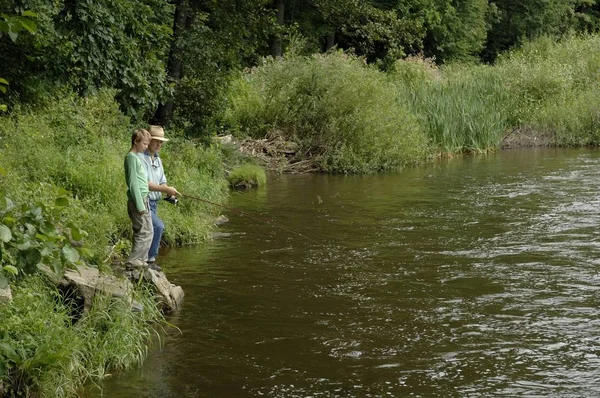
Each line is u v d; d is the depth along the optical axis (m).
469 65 42.34
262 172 19.22
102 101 14.38
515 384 6.74
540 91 31.05
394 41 22.09
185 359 7.36
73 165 12.08
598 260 10.99
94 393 6.60
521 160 23.83
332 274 10.35
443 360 7.30
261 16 18.81
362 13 21.52
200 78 18.03
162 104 16.66
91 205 11.34
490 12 51.09
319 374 7.00
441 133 25.77
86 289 7.78
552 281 9.94
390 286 9.77
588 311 8.70
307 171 21.47
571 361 7.25
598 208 15.05
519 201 16.02
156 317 8.36
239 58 20.16
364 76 23.11
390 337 7.93
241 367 7.17
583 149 27.20
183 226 12.27
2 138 12.12
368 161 21.91
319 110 22.55
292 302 9.12
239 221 14.05
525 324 8.28
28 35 12.98
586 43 37.16
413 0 42.59
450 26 44.66
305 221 14.04
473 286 9.73
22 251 5.32
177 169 14.20
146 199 9.21
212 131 19.42
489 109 27.88
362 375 6.97
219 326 8.28
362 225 13.66
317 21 36.88
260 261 11.06
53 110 13.69
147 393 6.61
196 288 9.69
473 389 6.65
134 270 8.88
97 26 13.62
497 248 11.80
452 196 16.84
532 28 54.22
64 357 6.57
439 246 11.97
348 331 8.11
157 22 17.38
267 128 22.95
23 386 6.30
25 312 6.86
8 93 13.46
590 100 30.06
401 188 18.19
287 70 23.22
